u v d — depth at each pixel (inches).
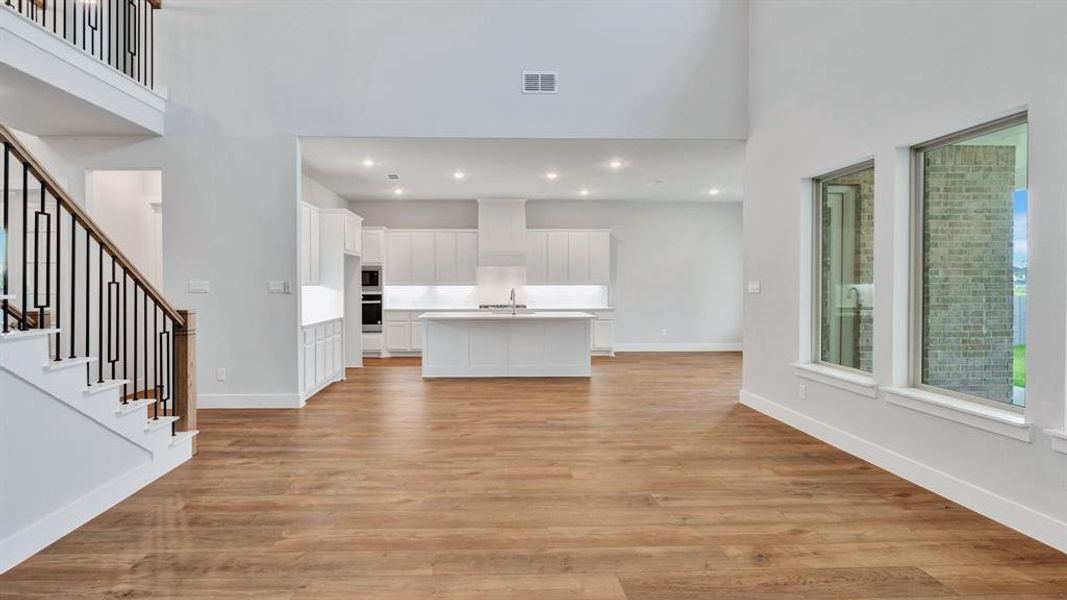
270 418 199.8
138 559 96.3
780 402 197.2
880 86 143.4
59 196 107.3
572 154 251.3
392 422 194.4
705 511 117.4
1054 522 99.6
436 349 290.7
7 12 140.3
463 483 133.8
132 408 126.1
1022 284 112.7
